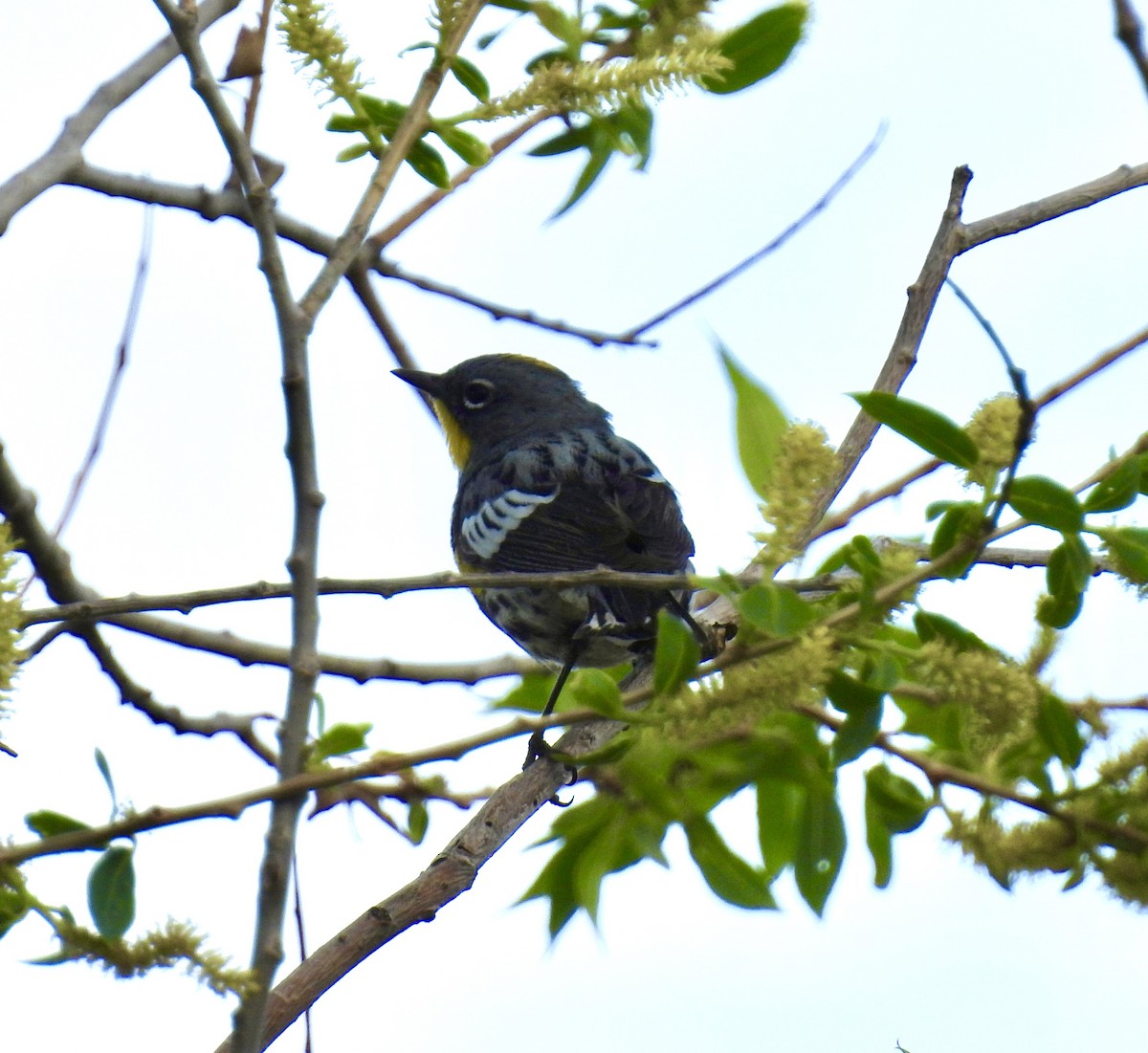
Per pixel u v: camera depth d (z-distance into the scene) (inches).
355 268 430.3
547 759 325.1
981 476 249.4
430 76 286.2
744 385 298.8
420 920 290.5
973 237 400.8
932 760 295.3
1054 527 252.4
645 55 336.2
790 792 312.7
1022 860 275.4
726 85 351.3
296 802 215.5
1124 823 275.4
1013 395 255.9
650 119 352.8
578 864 300.2
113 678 397.1
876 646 250.7
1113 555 264.4
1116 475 253.4
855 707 257.8
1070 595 267.4
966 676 245.1
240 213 398.9
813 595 320.2
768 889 290.5
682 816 294.7
